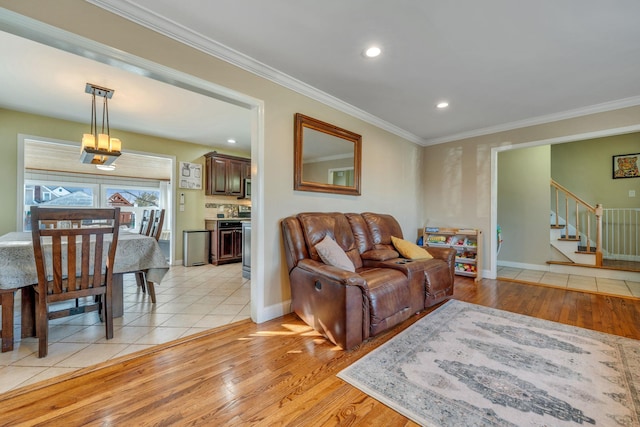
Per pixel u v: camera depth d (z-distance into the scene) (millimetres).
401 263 2723
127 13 1726
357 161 3475
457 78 2654
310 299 2293
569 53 2225
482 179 4246
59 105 3332
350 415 1355
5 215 3424
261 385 1580
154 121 3967
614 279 4051
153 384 1583
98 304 2275
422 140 4789
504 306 2896
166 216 5906
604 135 3273
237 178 5750
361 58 2328
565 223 5035
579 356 1881
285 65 2443
